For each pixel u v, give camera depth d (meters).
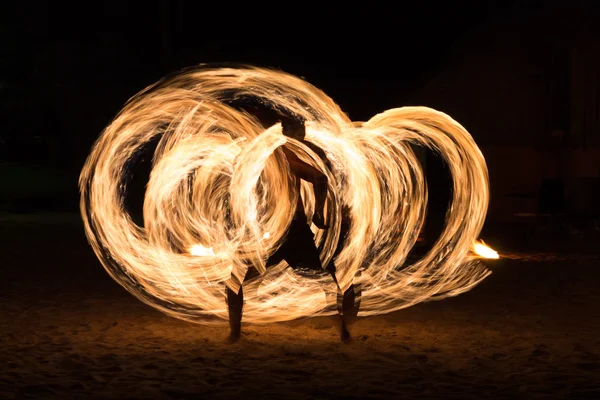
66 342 7.41
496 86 22.20
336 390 5.69
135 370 6.29
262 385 5.81
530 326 8.36
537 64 22.12
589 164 21.42
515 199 21.94
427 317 8.93
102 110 33.94
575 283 11.76
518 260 15.09
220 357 6.80
